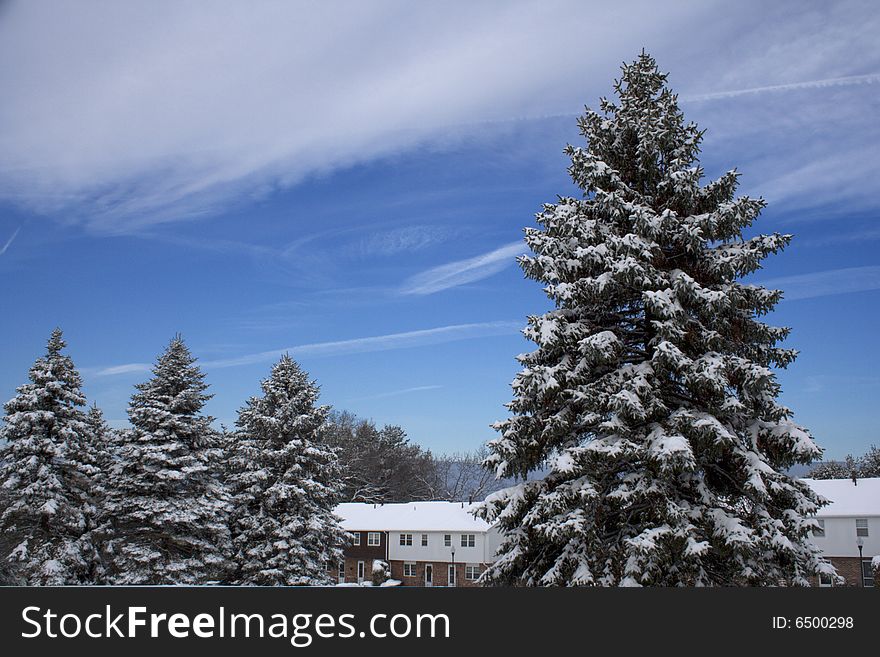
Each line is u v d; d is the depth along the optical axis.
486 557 58.62
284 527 35.72
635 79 17.06
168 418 34.66
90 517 34.97
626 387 14.62
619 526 15.81
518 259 16.25
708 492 14.53
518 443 15.94
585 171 16.33
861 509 48.59
